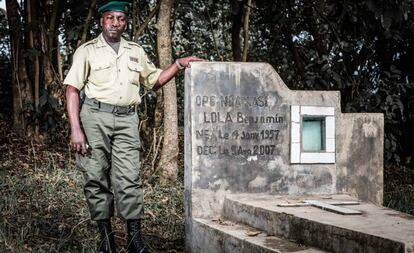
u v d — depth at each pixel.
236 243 4.78
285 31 12.72
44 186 7.24
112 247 5.05
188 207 5.79
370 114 6.30
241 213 5.40
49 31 11.02
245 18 10.39
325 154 6.10
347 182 6.21
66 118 10.85
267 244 4.48
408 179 11.16
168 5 8.23
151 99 11.62
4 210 6.14
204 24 13.86
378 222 4.32
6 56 13.25
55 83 11.02
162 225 6.43
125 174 4.93
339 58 10.95
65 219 6.10
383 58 11.73
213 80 5.77
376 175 6.32
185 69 5.85
